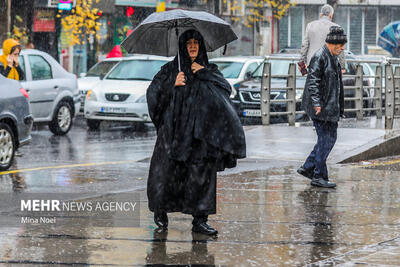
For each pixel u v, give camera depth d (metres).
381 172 15.83
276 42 60.91
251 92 28.78
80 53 47.84
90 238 9.72
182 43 9.99
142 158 18.78
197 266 8.49
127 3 49.41
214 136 9.83
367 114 30.52
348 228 10.48
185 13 10.07
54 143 22.88
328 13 20.66
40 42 45.78
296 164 16.69
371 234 10.12
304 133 21.59
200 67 9.99
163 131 10.03
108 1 48.44
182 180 10.05
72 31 45.09
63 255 8.88
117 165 17.25
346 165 17.00
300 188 13.67
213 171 9.96
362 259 8.77
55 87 25.41
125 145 22.20
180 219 10.96
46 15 45.75
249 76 30.12
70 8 42.50
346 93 29.84
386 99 23.05
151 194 10.17
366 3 63.41
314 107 13.66
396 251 9.16
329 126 13.83
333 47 13.72
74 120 32.91
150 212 11.41
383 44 51.50
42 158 18.77
